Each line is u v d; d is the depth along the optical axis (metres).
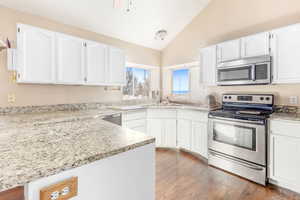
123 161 0.90
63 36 2.33
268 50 2.22
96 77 2.73
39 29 2.12
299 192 1.79
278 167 1.93
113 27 3.08
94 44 2.69
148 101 4.12
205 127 2.72
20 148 0.84
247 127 2.14
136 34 3.45
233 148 2.29
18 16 2.24
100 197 0.80
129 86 3.89
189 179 2.15
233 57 2.59
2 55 2.12
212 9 3.21
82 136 1.08
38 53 2.12
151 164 1.05
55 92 2.62
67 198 0.68
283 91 2.36
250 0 2.69
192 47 3.58
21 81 2.01
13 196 1.16
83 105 2.95
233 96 2.77
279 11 2.39
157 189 1.92
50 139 1.01
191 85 3.75
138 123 3.16
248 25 2.72
